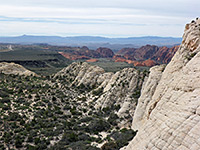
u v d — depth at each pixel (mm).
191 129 24469
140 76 68312
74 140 47875
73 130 53375
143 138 30781
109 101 67125
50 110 66062
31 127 53688
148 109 44344
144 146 28578
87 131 52938
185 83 31453
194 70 31438
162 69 53781
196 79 29891
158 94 42438
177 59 41812
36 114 61062
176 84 33969
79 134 50812
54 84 97125
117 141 44844
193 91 29031
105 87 83500
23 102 69625
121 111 59500
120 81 70812
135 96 62656
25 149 44625
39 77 112312
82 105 73188
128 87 67188
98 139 47875
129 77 69938
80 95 85375
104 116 62688
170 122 27641
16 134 49406
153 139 27969
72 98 81000
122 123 56000
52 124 56125
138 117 50812
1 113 58438
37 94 77500
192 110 26156
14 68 114688
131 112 58531
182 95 30750
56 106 68938
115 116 59031
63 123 57406
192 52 39656
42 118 59688
